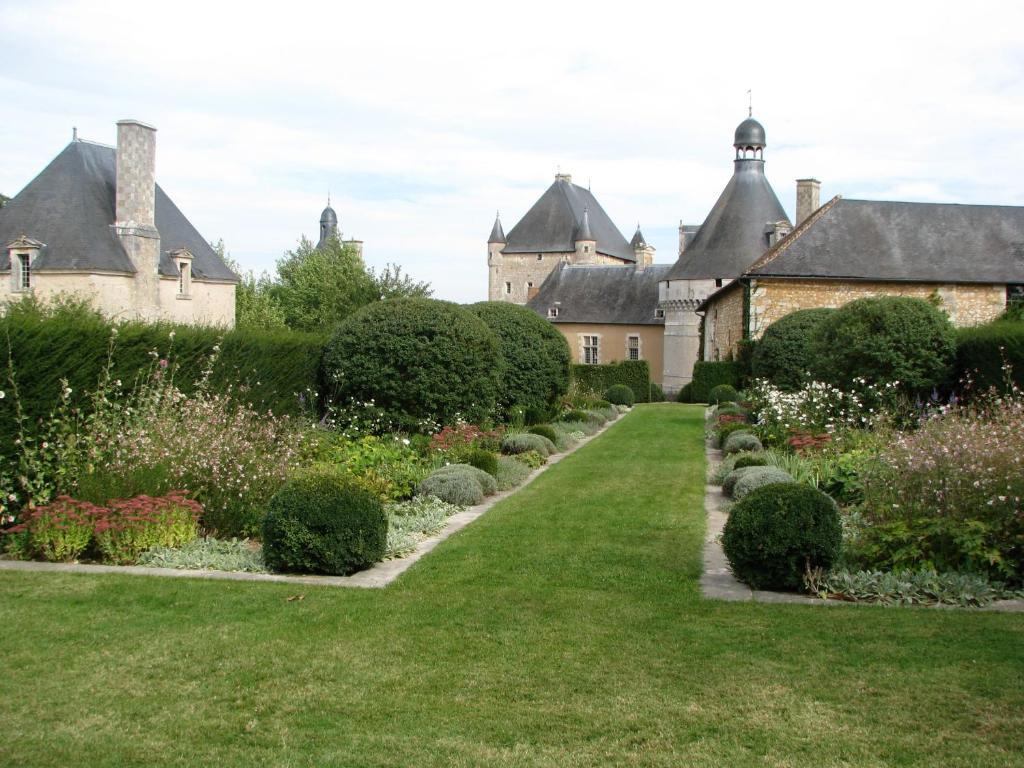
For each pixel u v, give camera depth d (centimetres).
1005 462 668
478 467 1138
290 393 1326
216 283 3662
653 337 5156
